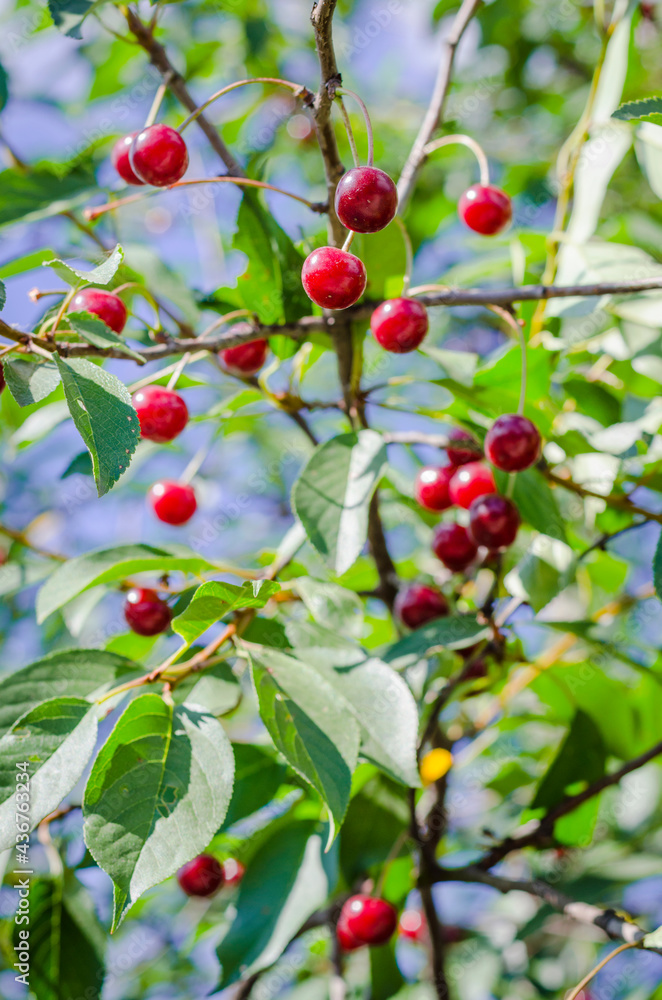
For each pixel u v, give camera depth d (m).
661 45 1.00
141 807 0.61
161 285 0.77
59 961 0.70
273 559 0.77
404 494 0.82
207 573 0.71
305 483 0.68
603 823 0.87
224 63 0.96
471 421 0.74
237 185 0.71
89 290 0.67
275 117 0.90
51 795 0.62
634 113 0.63
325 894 0.69
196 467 0.76
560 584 0.71
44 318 0.64
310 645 0.68
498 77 1.12
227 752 0.63
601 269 0.75
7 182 0.75
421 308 0.67
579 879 0.80
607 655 0.76
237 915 0.69
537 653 0.86
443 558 0.74
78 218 0.79
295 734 0.63
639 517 0.77
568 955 0.88
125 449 0.60
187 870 0.73
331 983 0.76
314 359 0.75
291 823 0.71
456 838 0.86
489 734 0.82
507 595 0.75
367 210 0.62
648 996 0.84
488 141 1.12
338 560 0.67
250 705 0.82
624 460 0.74
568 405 0.78
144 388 0.68
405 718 0.66
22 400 0.61
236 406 0.74
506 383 0.74
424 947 0.86
